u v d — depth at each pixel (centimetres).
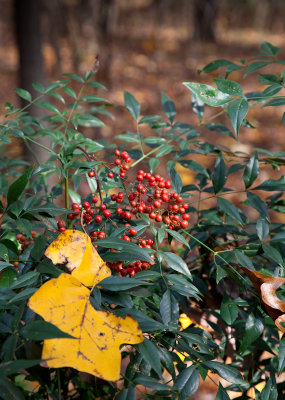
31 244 91
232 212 98
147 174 96
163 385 80
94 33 543
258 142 422
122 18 971
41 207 91
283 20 1146
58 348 75
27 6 228
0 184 111
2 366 72
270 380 91
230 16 1168
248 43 981
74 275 81
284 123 92
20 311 79
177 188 100
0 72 636
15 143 169
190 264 107
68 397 103
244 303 93
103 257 85
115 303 82
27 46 226
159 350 84
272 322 98
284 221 277
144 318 80
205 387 137
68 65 539
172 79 654
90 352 75
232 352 100
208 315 102
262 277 87
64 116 120
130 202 94
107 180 99
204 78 645
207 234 104
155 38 905
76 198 109
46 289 78
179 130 118
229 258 92
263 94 94
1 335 84
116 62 677
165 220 93
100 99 117
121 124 407
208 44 892
